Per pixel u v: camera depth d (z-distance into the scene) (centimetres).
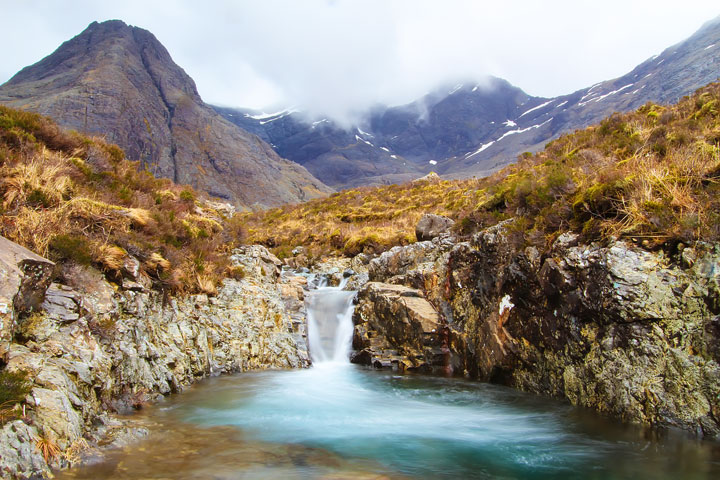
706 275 745
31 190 930
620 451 719
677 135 1228
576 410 906
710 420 693
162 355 987
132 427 710
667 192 895
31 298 682
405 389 1173
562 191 1180
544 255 1057
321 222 3981
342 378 1306
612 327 852
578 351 930
